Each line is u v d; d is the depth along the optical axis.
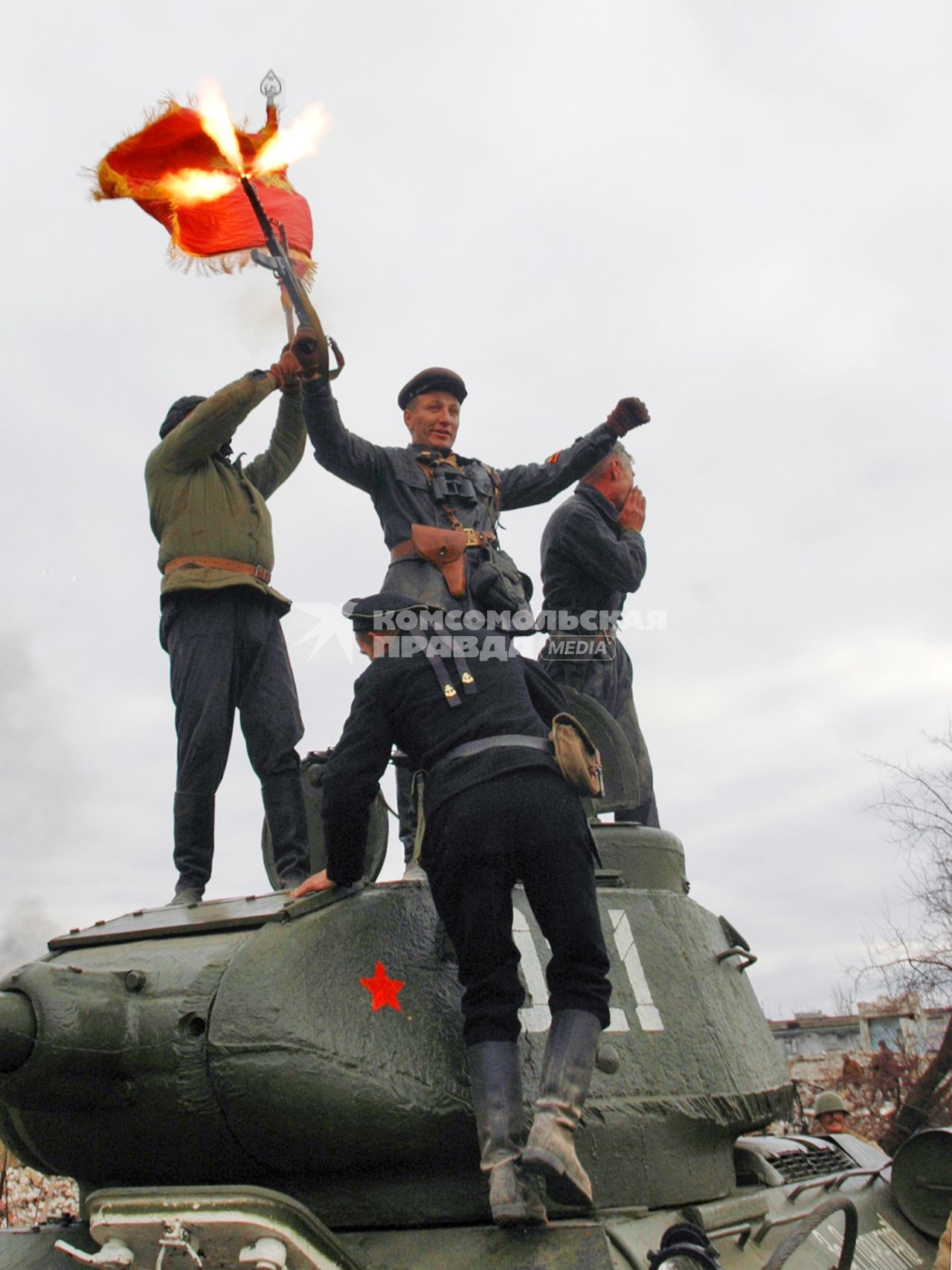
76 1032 4.16
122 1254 3.81
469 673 4.49
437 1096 4.32
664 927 5.34
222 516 6.11
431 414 6.12
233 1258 3.78
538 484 6.36
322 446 5.68
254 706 6.17
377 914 4.71
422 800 4.60
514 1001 4.25
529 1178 4.20
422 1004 4.52
